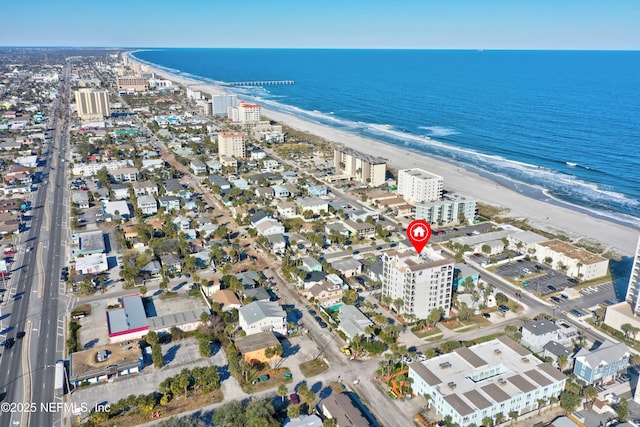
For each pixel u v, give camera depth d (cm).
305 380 17900
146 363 18750
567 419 15650
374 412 16375
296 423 15300
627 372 18512
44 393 17075
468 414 15162
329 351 19725
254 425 14775
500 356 18200
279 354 18812
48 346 19788
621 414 15600
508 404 15900
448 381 16750
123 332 19875
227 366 18625
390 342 19975
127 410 16275
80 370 17588
